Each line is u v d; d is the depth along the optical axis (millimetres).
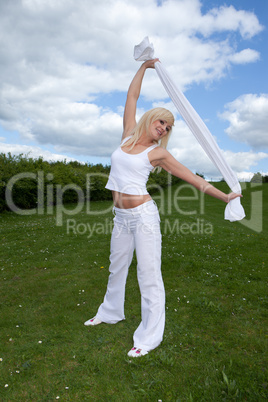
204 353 2768
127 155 2891
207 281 4898
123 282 3289
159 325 2889
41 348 2895
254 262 6148
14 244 8258
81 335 3156
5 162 16438
